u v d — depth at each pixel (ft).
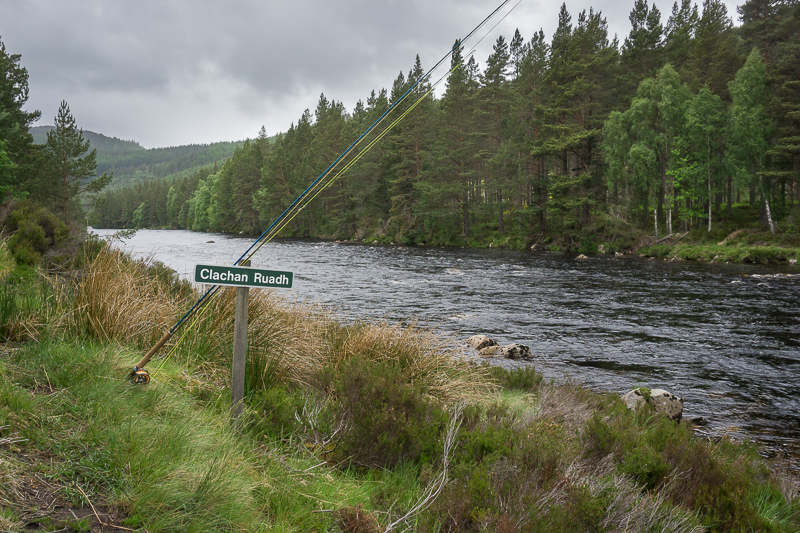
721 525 11.24
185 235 237.86
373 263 101.91
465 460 11.50
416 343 20.66
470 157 184.96
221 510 8.07
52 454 8.48
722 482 12.90
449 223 177.58
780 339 39.86
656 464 12.84
